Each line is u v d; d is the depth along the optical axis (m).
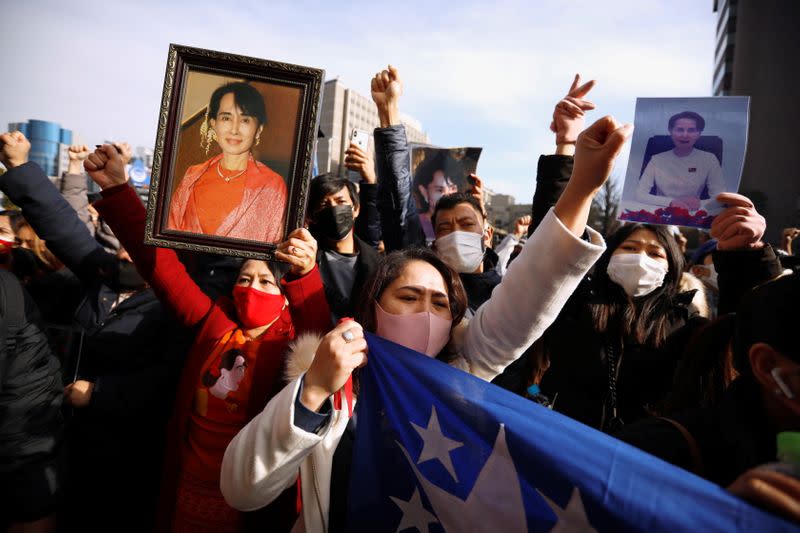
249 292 2.01
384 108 2.62
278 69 1.64
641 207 1.68
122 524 2.33
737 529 0.83
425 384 1.32
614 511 0.97
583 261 1.27
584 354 2.12
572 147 1.82
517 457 1.14
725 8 41.00
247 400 1.94
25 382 2.00
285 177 1.66
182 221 1.63
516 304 1.39
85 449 2.33
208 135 1.65
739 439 0.96
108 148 1.84
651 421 1.14
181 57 1.63
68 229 2.49
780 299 0.92
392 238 2.68
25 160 2.35
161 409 2.36
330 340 1.20
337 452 1.47
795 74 24.41
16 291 2.02
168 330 2.53
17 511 2.03
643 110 1.68
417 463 1.29
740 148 1.57
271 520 1.70
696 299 2.21
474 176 3.70
